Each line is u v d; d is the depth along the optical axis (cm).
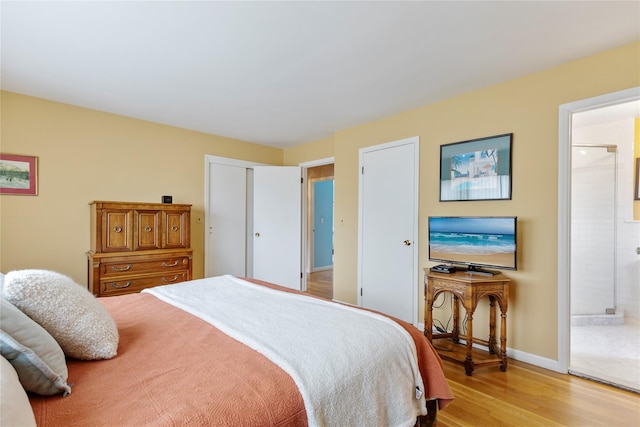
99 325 114
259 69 245
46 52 219
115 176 349
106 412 80
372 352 121
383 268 354
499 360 237
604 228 360
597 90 219
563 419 180
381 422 114
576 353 270
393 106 323
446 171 299
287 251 482
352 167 393
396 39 203
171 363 107
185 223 351
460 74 252
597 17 179
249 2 167
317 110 336
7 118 286
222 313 157
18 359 83
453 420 179
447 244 276
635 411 188
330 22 185
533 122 248
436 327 307
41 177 303
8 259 287
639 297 352
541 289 244
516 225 240
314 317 150
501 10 173
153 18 181
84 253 326
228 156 453
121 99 307
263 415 84
